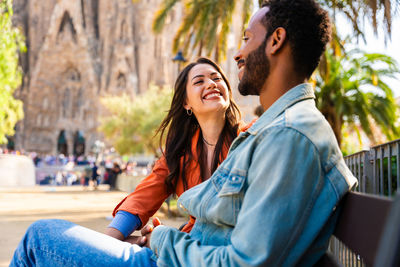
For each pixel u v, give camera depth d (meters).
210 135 2.08
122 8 58.97
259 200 1.08
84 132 57.06
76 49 57.72
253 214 1.06
